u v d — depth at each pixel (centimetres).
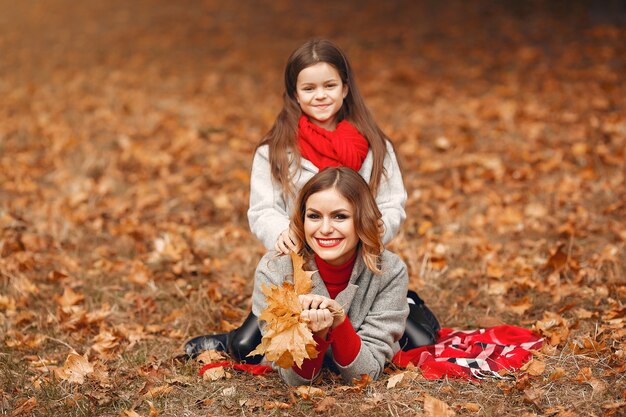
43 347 370
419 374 314
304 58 335
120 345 369
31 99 966
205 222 564
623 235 474
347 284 318
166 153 712
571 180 585
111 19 1532
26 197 607
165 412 296
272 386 314
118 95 974
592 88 841
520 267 446
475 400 293
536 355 325
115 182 642
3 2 1783
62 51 1297
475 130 737
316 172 335
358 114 349
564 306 390
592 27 1117
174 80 1059
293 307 279
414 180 624
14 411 297
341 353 296
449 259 470
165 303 426
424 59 1070
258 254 489
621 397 287
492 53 1061
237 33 1338
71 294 423
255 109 884
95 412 299
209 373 322
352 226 300
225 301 419
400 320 320
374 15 1348
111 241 526
